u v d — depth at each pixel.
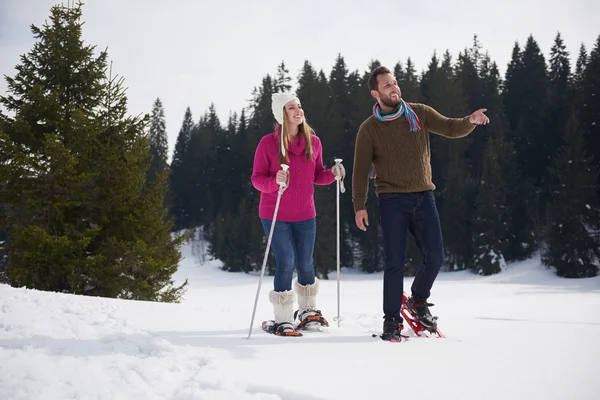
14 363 2.29
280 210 3.67
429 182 3.45
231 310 5.09
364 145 3.51
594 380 2.04
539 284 32.50
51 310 3.72
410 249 39.66
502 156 44.31
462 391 1.97
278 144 3.70
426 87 60.09
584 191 36.81
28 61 13.17
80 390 2.05
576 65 67.69
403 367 2.34
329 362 2.45
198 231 64.69
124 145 13.01
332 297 22.47
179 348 2.69
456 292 25.31
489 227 39.94
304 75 52.97
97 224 12.52
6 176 11.62
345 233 46.72
